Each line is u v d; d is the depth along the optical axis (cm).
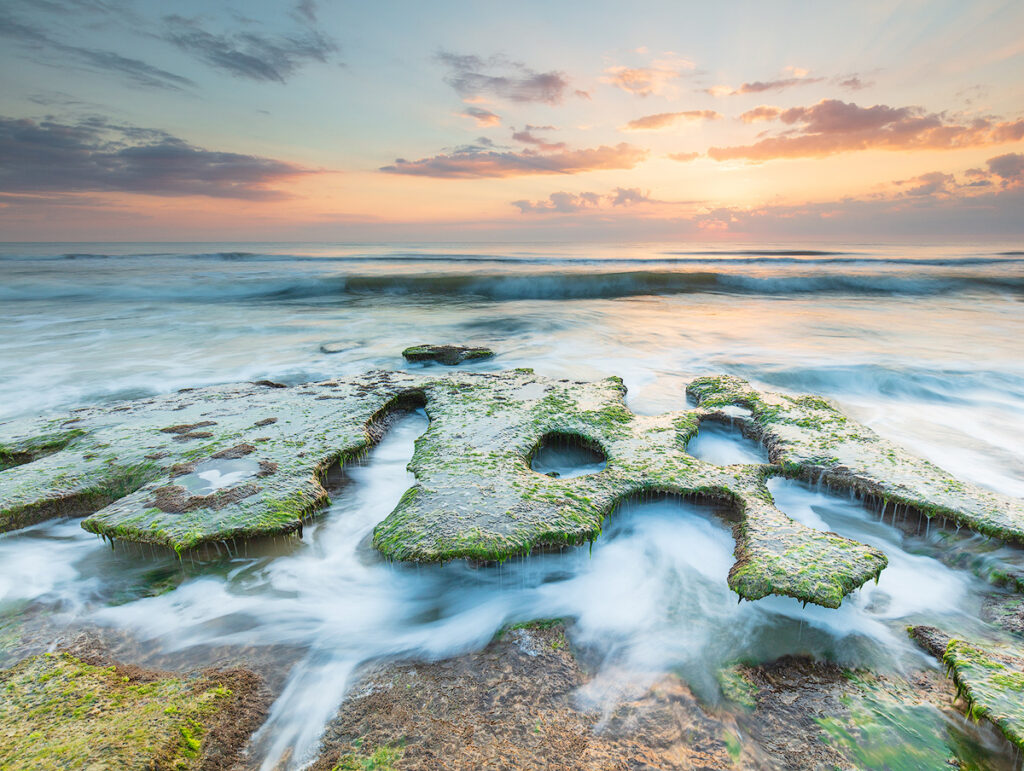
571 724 309
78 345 1334
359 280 2472
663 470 573
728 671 352
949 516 486
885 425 802
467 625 407
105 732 284
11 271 2986
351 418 722
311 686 342
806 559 423
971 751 287
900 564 466
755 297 2209
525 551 441
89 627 392
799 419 717
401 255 4862
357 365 1151
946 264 3381
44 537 500
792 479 591
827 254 4969
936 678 341
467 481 541
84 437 652
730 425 757
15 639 376
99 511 486
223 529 460
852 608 410
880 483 539
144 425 691
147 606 418
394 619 413
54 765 261
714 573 459
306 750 290
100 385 1002
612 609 422
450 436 663
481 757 284
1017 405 888
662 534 512
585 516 485
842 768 278
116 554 478
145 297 2169
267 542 481
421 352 1159
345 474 625
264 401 793
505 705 324
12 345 1329
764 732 302
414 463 596
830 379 1034
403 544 443
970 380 1002
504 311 1884
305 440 644
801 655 366
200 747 283
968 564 451
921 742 293
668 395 921
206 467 569
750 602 420
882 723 306
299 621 408
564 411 746
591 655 373
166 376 1063
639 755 287
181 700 315
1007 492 588
